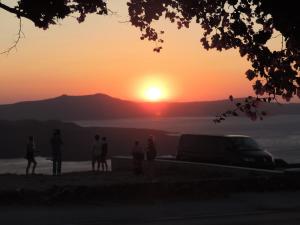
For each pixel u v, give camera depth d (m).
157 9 8.47
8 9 7.49
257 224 16.55
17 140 144.12
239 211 19.59
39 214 18.28
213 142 32.91
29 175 30.61
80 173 32.19
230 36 7.28
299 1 4.89
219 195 22.61
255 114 6.54
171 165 31.97
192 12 7.59
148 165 32.16
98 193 21.14
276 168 33.72
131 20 8.70
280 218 17.86
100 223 17.02
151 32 8.88
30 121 161.88
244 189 23.70
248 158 31.36
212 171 29.70
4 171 92.12
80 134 143.12
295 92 6.33
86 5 8.45
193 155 33.81
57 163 31.42
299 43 5.62
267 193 23.48
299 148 138.62
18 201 19.97
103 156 33.69
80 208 19.47
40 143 141.88
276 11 5.02
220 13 7.44
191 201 21.45
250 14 5.95
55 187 21.19
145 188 21.84
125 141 144.38
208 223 16.86
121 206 20.00
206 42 7.49
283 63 6.24
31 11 7.46
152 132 155.38
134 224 16.80
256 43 6.08
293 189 24.30
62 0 7.49
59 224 16.81
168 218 18.05
